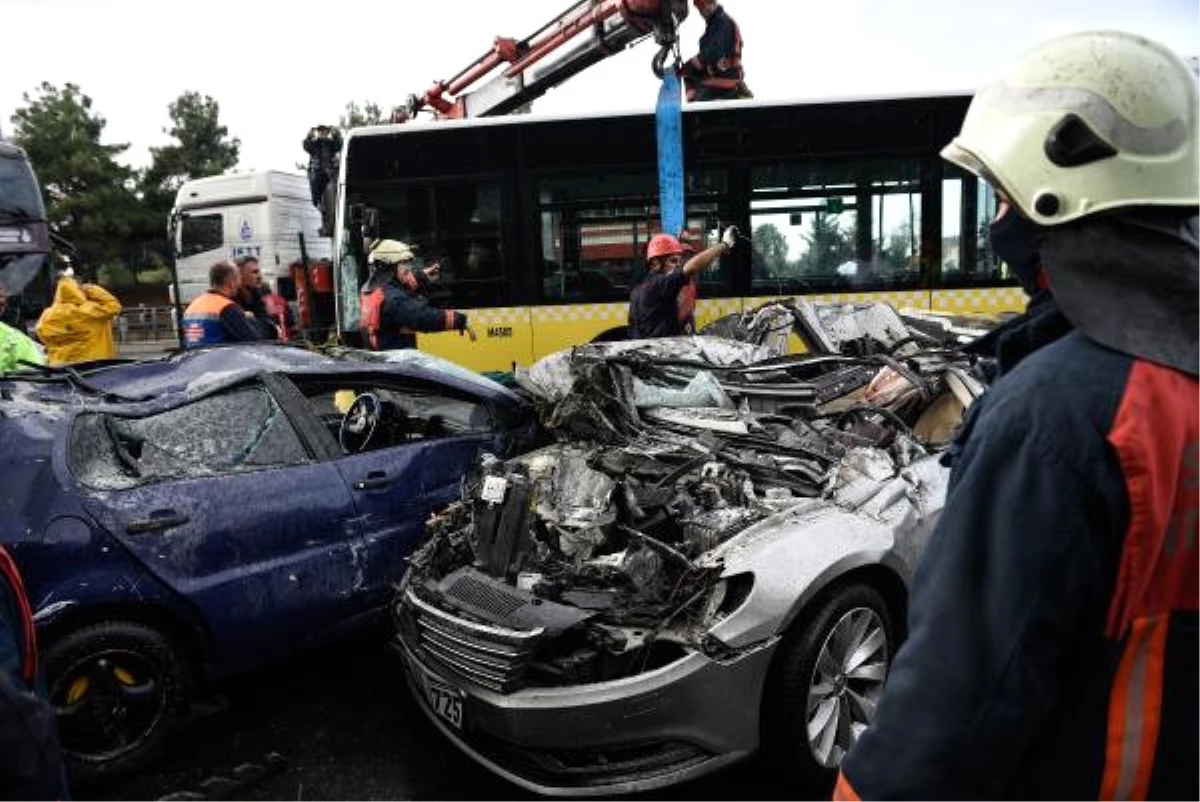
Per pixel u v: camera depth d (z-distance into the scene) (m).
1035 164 1.15
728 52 8.07
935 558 1.13
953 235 7.53
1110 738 1.06
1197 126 1.14
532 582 3.12
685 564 2.88
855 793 1.15
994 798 1.07
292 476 3.66
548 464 3.91
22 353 5.42
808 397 4.27
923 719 1.08
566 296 7.78
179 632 3.37
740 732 2.78
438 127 7.76
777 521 3.07
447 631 2.94
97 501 3.18
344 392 4.27
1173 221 1.12
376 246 6.57
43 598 3.02
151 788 3.19
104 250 30.88
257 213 14.38
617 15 7.64
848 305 5.60
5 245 9.52
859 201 7.55
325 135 9.59
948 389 4.29
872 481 3.35
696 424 3.93
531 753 2.76
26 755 1.36
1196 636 1.06
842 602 2.96
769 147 7.54
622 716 2.66
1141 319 1.06
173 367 4.34
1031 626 1.02
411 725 3.59
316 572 3.62
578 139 7.69
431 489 4.05
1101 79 1.13
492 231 7.80
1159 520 1.00
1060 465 1.01
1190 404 1.04
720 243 6.17
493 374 7.87
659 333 6.37
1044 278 1.23
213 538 3.37
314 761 3.34
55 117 30.97
